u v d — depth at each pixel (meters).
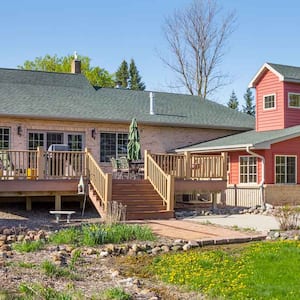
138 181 16.75
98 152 21.72
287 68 23.69
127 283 7.04
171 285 7.00
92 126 21.66
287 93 22.75
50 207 17.31
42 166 15.56
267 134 21.83
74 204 18.08
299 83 23.06
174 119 23.58
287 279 7.06
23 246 9.35
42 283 6.73
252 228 12.80
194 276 7.35
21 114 19.81
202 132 24.59
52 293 6.07
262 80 23.91
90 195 15.77
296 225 12.53
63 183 15.74
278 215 13.56
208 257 8.66
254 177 20.67
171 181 15.80
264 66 23.45
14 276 7.09
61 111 21.05
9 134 20.06
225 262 8.26
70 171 15.89
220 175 18.28
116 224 12.25
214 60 39.78
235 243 10.61
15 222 13.52
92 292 6.44
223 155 18.41
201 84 39.62
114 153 22.09
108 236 10.39
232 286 6.73
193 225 13.51
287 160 20.72
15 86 22.81
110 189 14.92
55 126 20.92
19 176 15.39
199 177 17.84
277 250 9.12
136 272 7.88
